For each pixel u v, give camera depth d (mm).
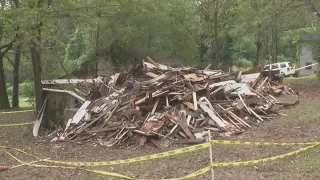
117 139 11375
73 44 33688
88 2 14836
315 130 11695
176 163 8883
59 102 14539
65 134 12414
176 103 12812
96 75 24438
